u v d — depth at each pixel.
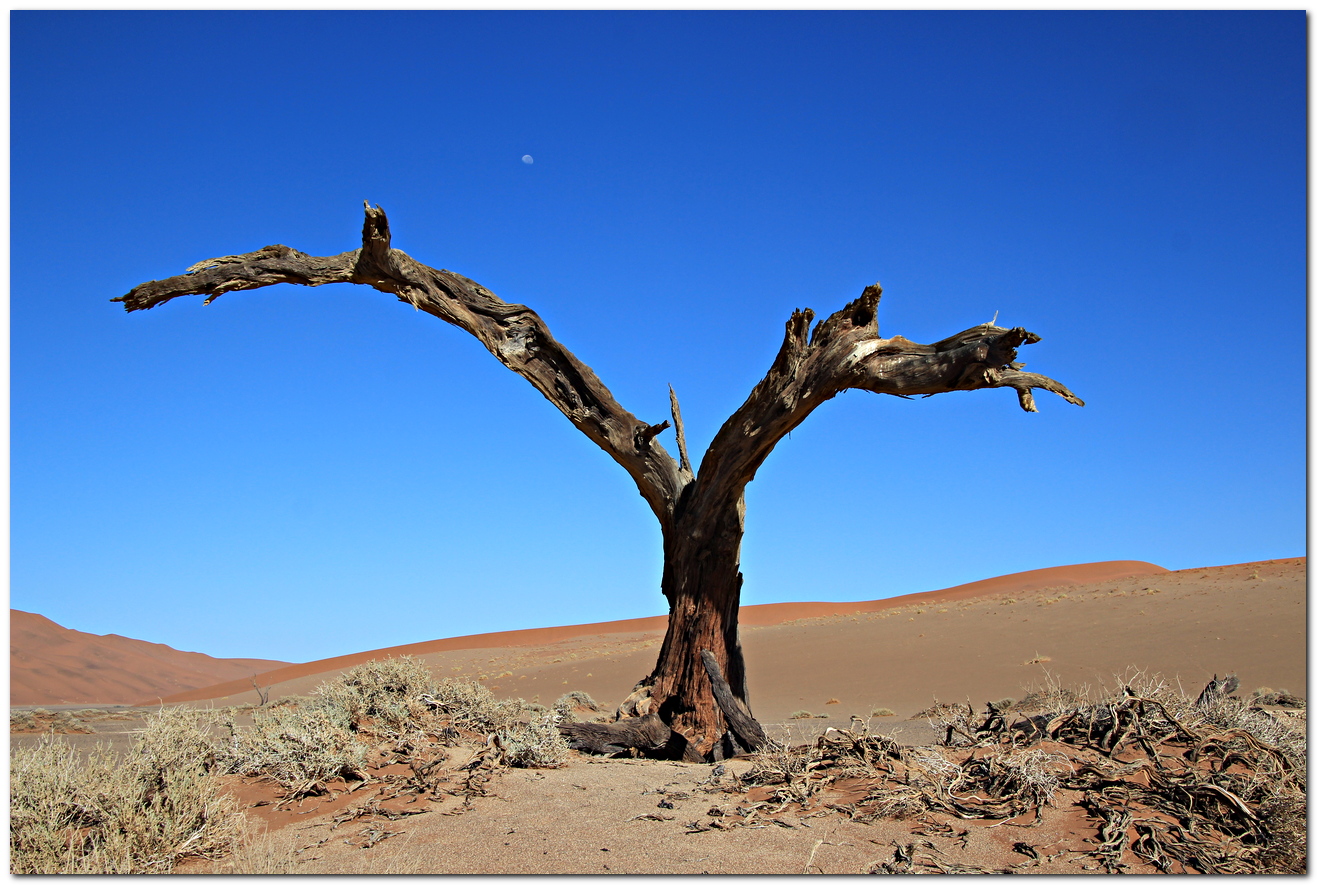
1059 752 7.03
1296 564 57.75
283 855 5.88
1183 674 27.00
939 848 5.59
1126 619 39.81
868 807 6.44
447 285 13.57
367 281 13.24
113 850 5.64
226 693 74.69
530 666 56.25
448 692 11.19
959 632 43.09
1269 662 26.77
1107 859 5.32
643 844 5.91
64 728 18.95
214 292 12.26
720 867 5.36
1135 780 6.67
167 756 7.23
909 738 12.26
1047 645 36.00
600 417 14.19
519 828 6.40
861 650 41.88
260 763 8.09
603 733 10.92
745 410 12.73
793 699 32.22
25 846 5.64
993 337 11.27
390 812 6.97
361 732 9.42
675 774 8.62
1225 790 5.96
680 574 13.64
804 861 5.45
